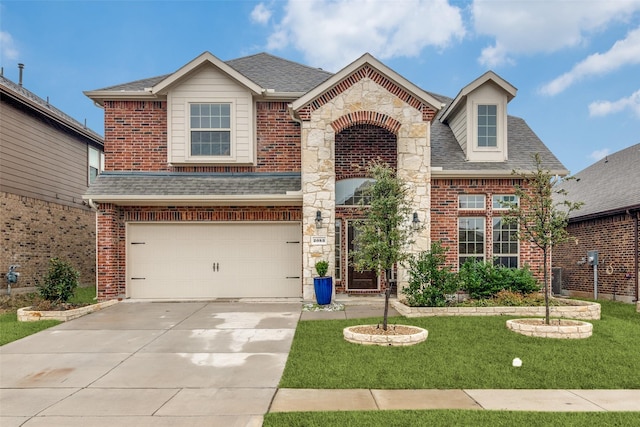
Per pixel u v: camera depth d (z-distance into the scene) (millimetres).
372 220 8242
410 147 12047
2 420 4590
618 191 15391
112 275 12172
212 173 12992
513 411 4746
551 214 8570
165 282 12797
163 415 4703
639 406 4988
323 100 12078
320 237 11875
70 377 6016
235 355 6996
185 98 12930
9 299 13039
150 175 12898
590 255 15086
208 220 12773
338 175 13422
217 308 11086
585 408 4910
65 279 10602
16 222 14125
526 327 8000
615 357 6734
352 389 5520
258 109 13336
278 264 12969
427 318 9391
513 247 12750
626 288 13781
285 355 6973
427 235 11891
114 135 13062
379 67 11977
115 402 5094
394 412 4695
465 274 10625
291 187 12469
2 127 13539
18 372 6238
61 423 4508
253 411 4805
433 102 12016
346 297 12484
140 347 7496
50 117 15773
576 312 9656
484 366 6324
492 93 13125
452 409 4816
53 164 16250
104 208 12195
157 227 12852
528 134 14492
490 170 12398
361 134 13516
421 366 6316
